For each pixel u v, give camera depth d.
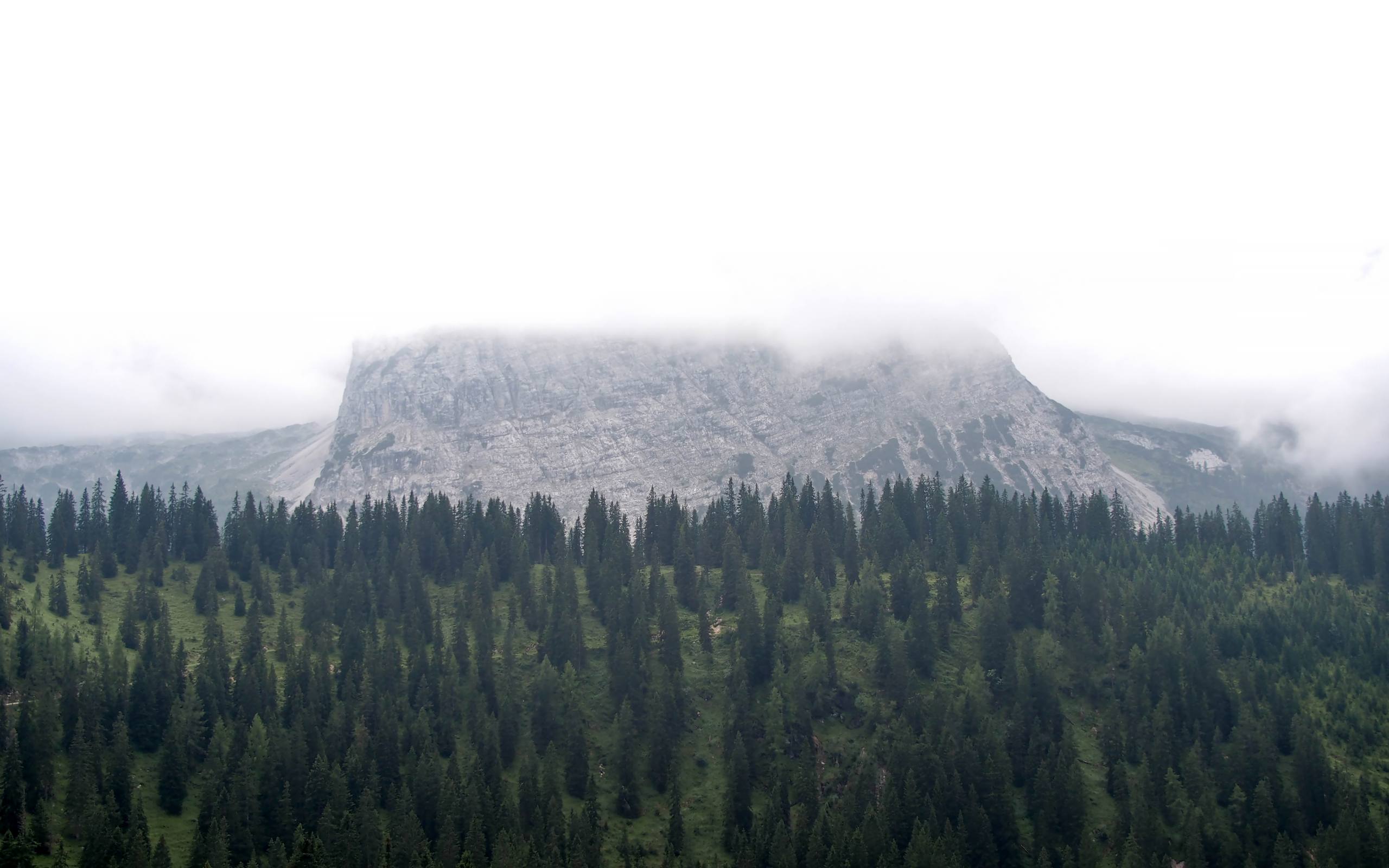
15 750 192.12
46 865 179.12
